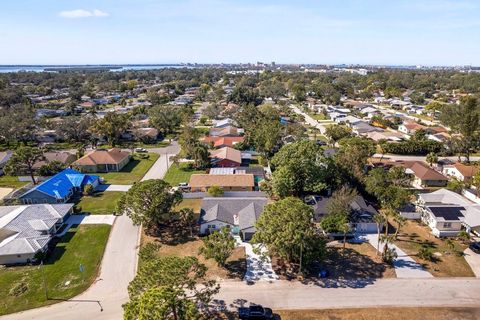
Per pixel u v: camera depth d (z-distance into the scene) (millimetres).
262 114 125250
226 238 40562
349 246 46188
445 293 36719
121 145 102438
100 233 49312
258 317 32312
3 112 113562
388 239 43938
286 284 38188
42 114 135000
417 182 69562
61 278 39000
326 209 52531
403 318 32969
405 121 126875
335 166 61781
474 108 88562
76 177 66438
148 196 48312
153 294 25734
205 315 33250
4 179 72250
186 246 46219
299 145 60812
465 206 52188
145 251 38938
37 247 42625
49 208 52938
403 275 39844
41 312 33750
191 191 64562
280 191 57656
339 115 140000
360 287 37625
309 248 38438
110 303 35031
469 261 42688
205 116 146750
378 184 58219
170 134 117938
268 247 40062
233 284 38094
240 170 74688
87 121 108250
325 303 35062
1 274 39688
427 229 51094
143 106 154875
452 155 91500
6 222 47719
